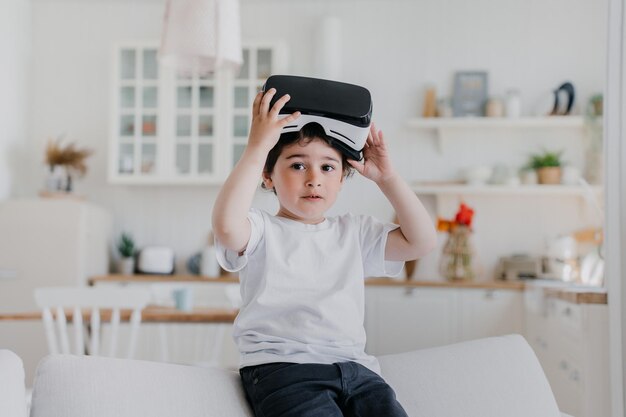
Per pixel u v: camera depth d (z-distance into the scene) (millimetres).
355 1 4902
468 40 4844
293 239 1373
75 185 4969
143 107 4680
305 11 4926
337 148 1375
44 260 4363
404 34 4879
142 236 4945
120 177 4645
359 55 4879
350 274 1372
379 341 4242
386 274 1523
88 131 5000
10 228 4383
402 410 1225
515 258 4555
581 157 4695
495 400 1341
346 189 4801
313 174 1359
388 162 1445
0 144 4621
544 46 4797
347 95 1355
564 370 3025
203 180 4625
